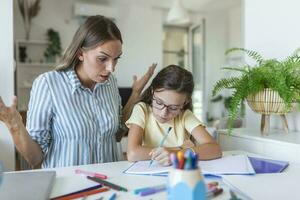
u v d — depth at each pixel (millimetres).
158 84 1135
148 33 5449
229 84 1471
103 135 1214
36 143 1104
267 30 1690
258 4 1736
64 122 1138
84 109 1172
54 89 1131
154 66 1477
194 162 562
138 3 5219
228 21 5844
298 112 1548
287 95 1265
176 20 4703
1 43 2463
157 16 5492
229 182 832
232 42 5723
